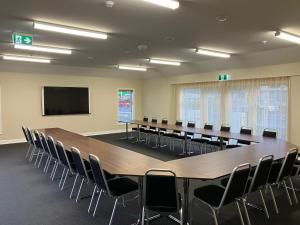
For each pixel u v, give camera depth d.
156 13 3.56
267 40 5.16
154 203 2.45
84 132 10.12
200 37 4.92
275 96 6.82
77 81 9.88
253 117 7.34
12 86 8.53
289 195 3.90
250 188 2.86
